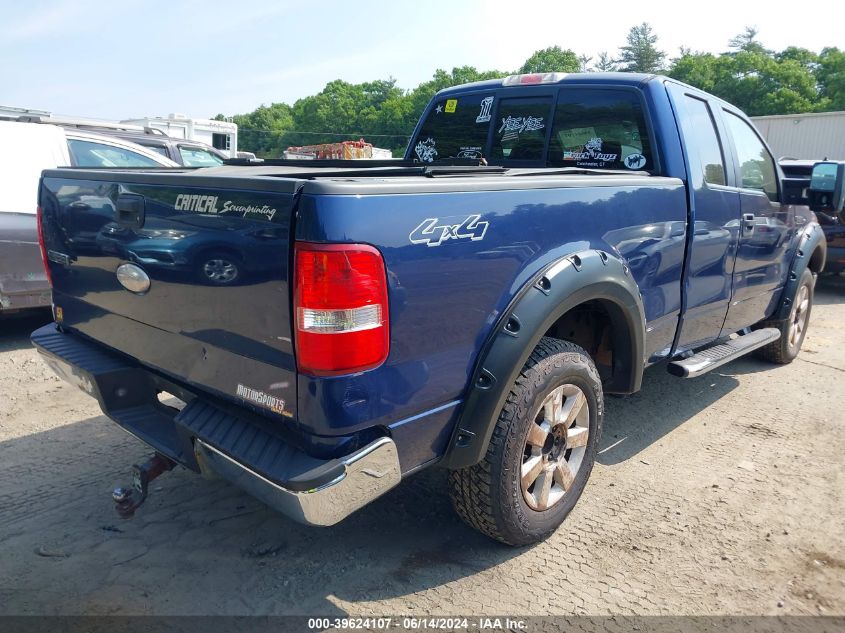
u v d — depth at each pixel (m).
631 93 3.81
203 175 2.37
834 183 4.67
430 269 2.28
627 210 3.19
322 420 2.12
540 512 2.94
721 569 2.90
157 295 2.61
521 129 4.36
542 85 4.24
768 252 4.78
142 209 2.58
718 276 4.11
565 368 2.84
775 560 2.98
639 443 4.18
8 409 4.45
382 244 2.13
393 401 2.25
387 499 3.39
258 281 2.19
